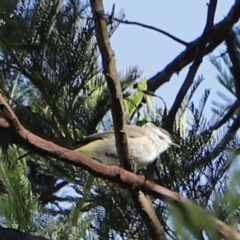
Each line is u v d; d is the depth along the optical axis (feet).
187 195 21.67
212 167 21.75
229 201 10.99
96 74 30.22
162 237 20.02
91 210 26.09
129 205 24.98
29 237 19.12
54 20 28.84
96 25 18.66
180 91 25.17
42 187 41.42
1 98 16.48
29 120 29.19
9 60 29.04
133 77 31.99
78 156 18.19
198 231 10.98
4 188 28.55
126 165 21.27
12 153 24.20
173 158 23.71
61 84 29.19
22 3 28.48
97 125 32.14
